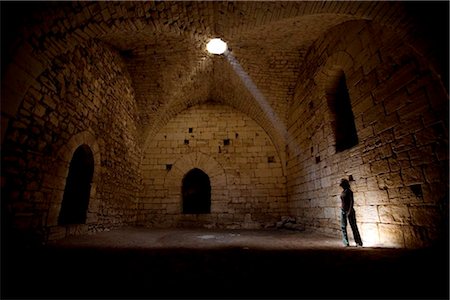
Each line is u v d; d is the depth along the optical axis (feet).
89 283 6.62
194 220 27.99
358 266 8.46
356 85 15.75
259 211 28.12
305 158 23.36
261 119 30.07
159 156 30.09
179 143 30.68
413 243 11.23
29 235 11.27
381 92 13.56
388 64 13.10
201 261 9.42
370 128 14.38
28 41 9.80
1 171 9.68
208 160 30.07
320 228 20.22
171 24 14.52
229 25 15.19
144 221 27.73
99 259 9.55
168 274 7.55
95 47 17.44
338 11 11.95
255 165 29.84
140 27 13.89
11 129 10.12
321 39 19.90
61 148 13.78
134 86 25.36
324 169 19.69
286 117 27.45
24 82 10.06
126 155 24.30
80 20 11.38
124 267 8.38
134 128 26.40
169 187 29.07
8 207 10.07
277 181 29.07
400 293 5.80
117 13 12.24
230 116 31.89
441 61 8.73
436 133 10.36
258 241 15.39
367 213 14.34
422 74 11.05
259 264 8.91
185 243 14.32
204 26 15.30
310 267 8.41
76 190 17.42
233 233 20.84
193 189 32.19
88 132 16.67
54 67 12.85
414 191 11.34
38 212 11.93
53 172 13.06
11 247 10.11
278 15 13.65
